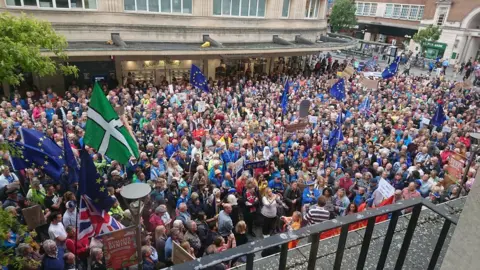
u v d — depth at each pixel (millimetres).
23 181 8656
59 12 18250
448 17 44562
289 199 9695
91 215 5809
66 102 14289
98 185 5625
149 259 6105
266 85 21812
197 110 15219
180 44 22562
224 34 24594
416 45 48781
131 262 4039
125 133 6055
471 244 1527
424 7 48594
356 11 58031
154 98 16562
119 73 21516
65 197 7492
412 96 21656
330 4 56156
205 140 12391
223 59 26250
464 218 1563
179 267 1618
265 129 14031
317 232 1940
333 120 15602
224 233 7789
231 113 15461
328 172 10344
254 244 1783
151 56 22312
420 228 3242
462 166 8961
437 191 8914
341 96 18469
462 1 42875
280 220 9047
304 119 14312
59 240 6574
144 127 12703
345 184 9984
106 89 18328
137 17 20703
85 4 18969
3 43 4805
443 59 42875
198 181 9156
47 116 13516
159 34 21828
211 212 8719
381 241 3090
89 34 19531
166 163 10078
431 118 16469
